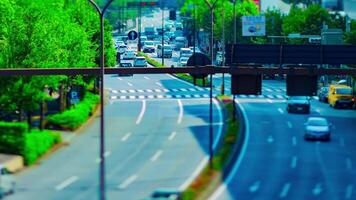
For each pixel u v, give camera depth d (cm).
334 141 16888
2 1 17575
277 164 14225
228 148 15075
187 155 14812
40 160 14138
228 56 14450
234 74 14200
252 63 15062
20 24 17562
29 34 17575
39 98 16100
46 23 18275
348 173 13500
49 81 16350
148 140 16550
